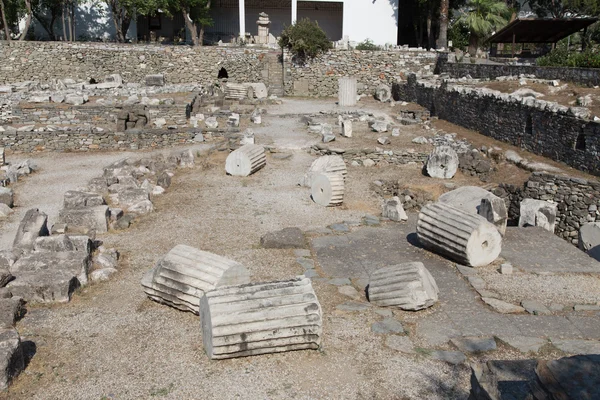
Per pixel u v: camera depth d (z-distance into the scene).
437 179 20.02
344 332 8.87
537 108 20.92
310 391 7.39
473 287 10.57
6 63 38.16
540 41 35.06
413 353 8.30
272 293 8.34
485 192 15.78
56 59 38.78
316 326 8.14
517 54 39.34
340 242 12.86
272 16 52.47
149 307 9.70
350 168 21.23
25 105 26.73
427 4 46.12
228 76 40.84
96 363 8.00
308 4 51.72
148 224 14.16
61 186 18.28
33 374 7.73
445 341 8.63
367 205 16.38
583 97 21.80
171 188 17.56
